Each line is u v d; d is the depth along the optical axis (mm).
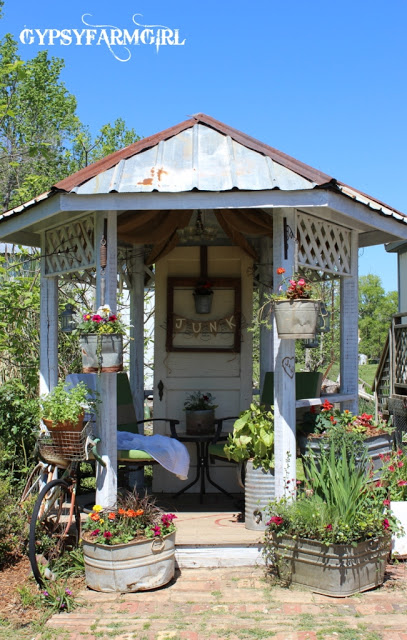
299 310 4477
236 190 4414
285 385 4773
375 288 41250
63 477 4750
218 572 4656
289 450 4766
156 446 5477
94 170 4820
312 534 4297
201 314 6715
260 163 4707
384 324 35688
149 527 4395
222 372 6699
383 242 6113
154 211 5691
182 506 6113
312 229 5160
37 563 4410
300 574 4363
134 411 6602
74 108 19828
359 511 4375
